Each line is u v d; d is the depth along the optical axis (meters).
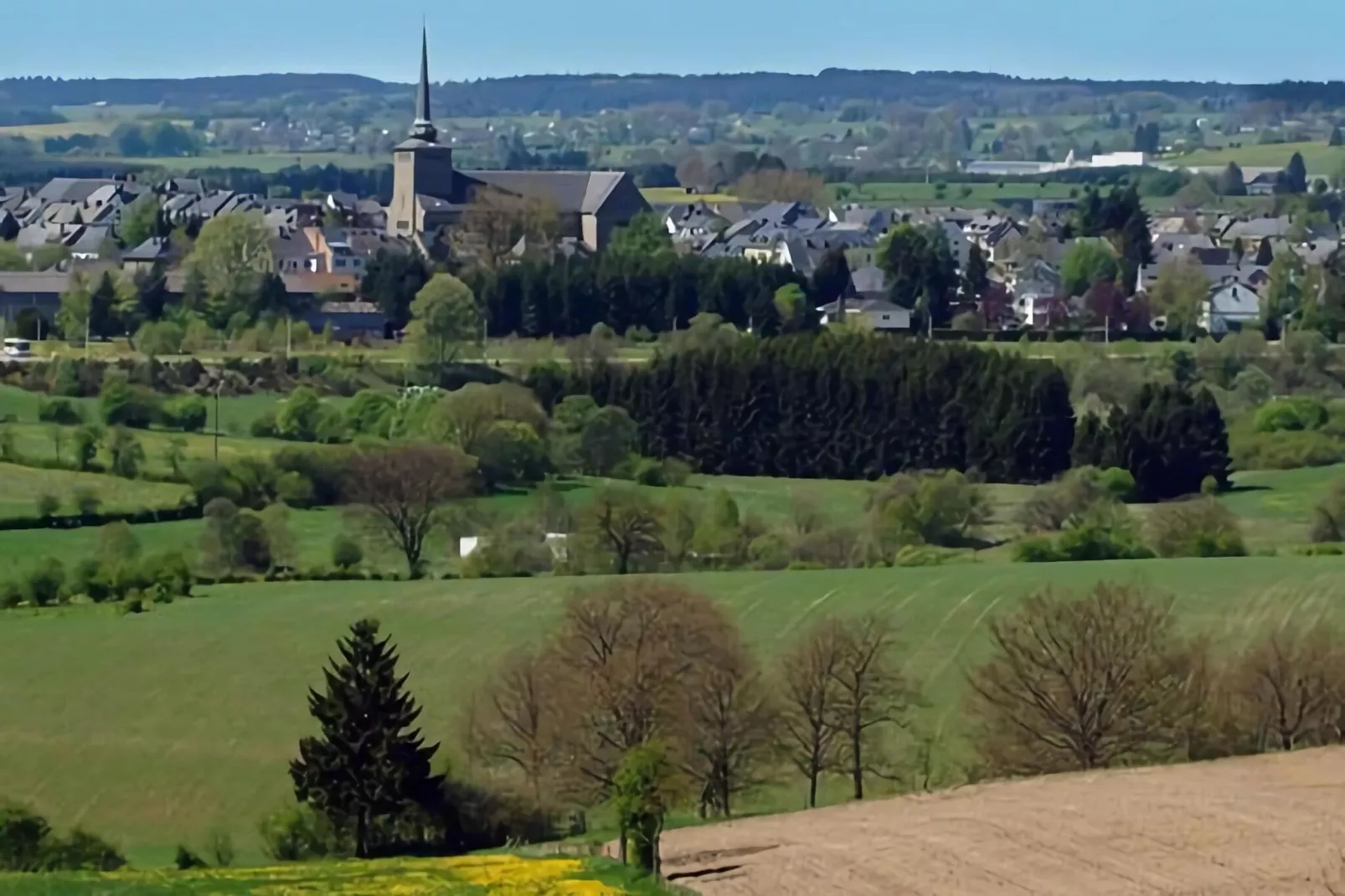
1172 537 137.00
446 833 86.44
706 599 105.31
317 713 85.88
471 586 120.06
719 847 75.19
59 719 98.81
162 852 85.12
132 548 127.31
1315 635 101.62
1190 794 80.75
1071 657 93.25
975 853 72.31
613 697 90.25
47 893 65.25
